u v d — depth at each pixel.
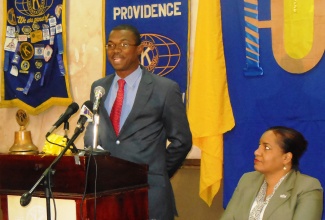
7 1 5.89
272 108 4.48
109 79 3.83
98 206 2.78
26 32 5.82
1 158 2.91
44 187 2.60
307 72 4.38
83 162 2.67
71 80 5.72
